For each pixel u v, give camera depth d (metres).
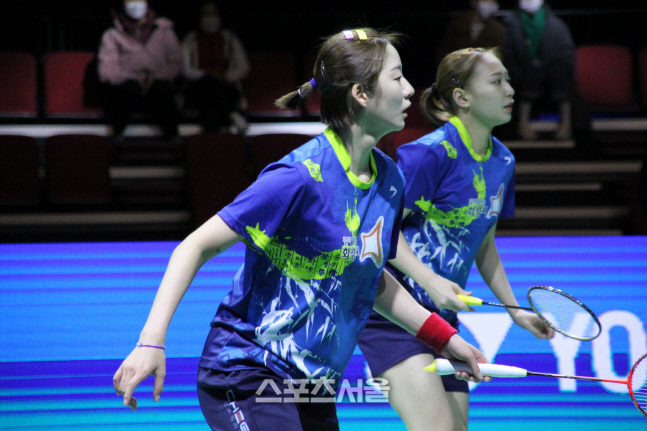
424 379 5.52
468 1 16.48
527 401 7.05
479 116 5.65
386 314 4.77
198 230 3.90
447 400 5.57
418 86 15.88
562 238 7.08
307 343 4.13
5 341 6.79
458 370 4.64
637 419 7.04
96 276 6.87
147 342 3.66
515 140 12.79
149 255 6.91
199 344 6.88
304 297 4.09
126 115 13.07
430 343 4.68
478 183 5.73
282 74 14.30
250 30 16.75
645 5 16.53
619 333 7.06
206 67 13.20
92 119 14.00
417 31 16.27
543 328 6.05
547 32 12.62
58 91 13.97
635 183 10.77
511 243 7.07
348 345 4.34
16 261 6.82
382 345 5.62
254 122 14.12
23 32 16.19
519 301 7.07
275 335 4.09
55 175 11.34
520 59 12.67
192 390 6.87
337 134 4.18
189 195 11.17
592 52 14.29
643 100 14.19
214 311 6.89
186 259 3.81
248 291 4.12
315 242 4.04
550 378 7.04
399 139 11.45
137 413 6.86
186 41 13.29
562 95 12.79
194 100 14.19
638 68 14.64
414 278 5.35
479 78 5.59
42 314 6.82
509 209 6.15
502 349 7.04
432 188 5.63
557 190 11.99
